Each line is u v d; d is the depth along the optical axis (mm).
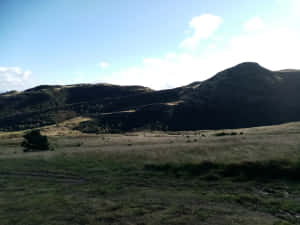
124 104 192125
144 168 21172
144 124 134750
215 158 21203
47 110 197375
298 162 17797
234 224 10016
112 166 22578
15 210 12297
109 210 11914
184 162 21078
